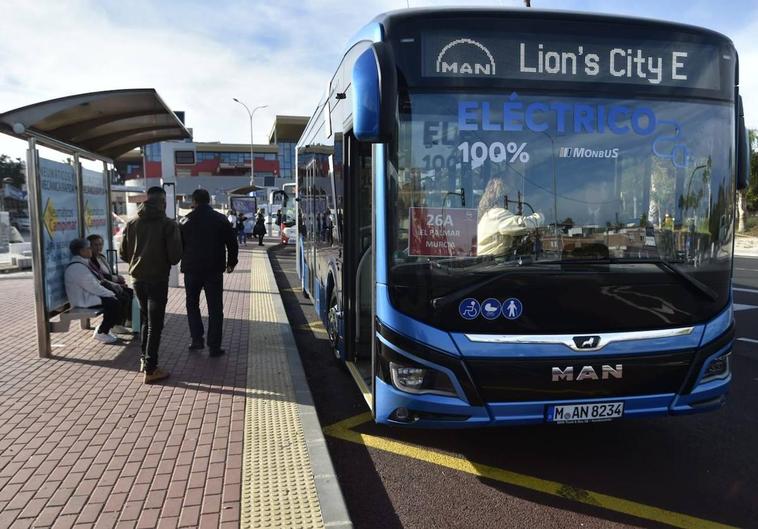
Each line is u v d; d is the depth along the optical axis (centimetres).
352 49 475
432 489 383
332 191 615
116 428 443
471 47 365
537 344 355
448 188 362
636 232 378
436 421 357
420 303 356
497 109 367
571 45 374
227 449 405
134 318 728
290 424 451
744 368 673
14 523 315
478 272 358
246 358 645
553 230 368
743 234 3634
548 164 371
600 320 365
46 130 672
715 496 375
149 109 685
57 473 370
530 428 490
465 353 352
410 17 362
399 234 359
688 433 481
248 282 1334
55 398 510
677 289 376
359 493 378
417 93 361
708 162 393
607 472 409
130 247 561
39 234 627
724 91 398
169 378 569
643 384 368
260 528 308
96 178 830
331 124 619
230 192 3706
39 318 637
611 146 379
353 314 541
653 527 338
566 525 339
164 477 365
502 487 386
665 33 386
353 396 570
